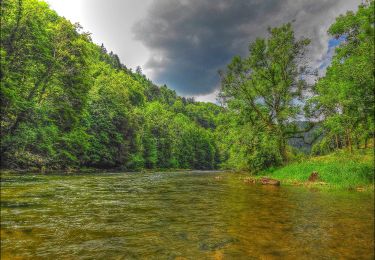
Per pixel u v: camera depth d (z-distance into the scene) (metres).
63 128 40.12
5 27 28.20
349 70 19.86
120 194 14.80
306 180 21.77
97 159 54.88
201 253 5.48
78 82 40.25
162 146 94.25
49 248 5.74
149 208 10.47
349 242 6.07
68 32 37.62
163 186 20.08
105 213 9.42
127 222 8.12
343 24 26.11
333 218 8.45
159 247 5.86
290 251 5.54
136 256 5.32
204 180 27.02
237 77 33.69
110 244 6.05
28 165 33.16
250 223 7.96
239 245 5.95
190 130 127.75
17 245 5.89
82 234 6.82
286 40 31.70
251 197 13.57
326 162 24.39
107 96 63.75
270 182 21.08
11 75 27.73
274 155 31.91
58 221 8.12
